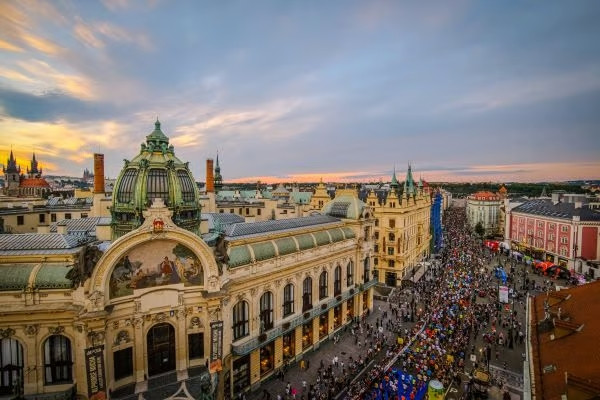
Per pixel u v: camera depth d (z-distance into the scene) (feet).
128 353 121.29
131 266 119.75
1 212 272.92
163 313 125.70
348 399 144.05
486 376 153.07
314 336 189.67
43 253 114.21
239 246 153.79
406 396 148.15
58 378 112.06
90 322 108.27
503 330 212.84
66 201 356.18
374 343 198.18
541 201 478.59
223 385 134.21
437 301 254.68
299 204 393.91
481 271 349.41
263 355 160.35
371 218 243.60
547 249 400.88
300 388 155.74
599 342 92.79
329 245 202.28
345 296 214.28
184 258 129.29
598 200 472.85
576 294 132.05
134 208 135.03
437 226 488.44
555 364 95.40
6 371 107.86
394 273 315.58
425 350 184.55
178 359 128.57
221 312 133.59
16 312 104.68
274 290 163.43
